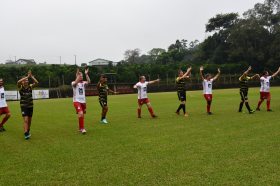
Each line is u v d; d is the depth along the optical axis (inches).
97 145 389.1
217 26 3238.2
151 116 657.0
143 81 639.8
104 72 2279.8
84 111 499.2
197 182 251.6
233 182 248.8
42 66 2265.0
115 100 1203.9
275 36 2839.6
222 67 2743.6
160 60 3597.4
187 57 3769.7
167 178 262.4
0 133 505.0
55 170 293.1
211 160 307.0
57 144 403.2
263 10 2952.8
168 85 2194.9
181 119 598.2
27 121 450.0
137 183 253.9
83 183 258.7
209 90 664.4
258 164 290.4
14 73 2117.4
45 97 1758.1
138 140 409.7
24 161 326.6
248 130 458.0
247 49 2876.5
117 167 296.0
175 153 336.8
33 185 257.3
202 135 430.0
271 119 563.8
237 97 1172.5
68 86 2016.5
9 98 1667.1
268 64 2844.5
